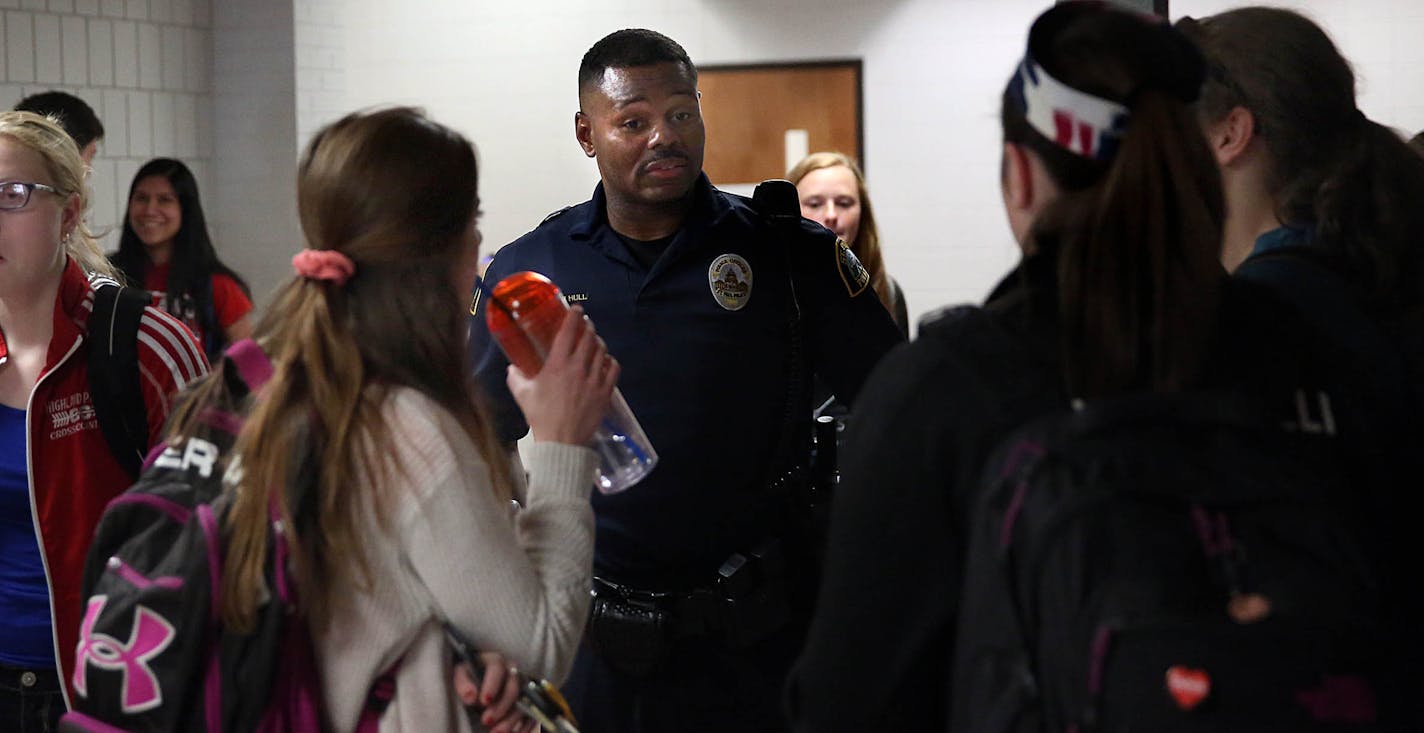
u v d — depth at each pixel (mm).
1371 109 6547
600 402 1665
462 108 7371
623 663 2266
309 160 1578
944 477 1239
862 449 1274
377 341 1539
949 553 1250
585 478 1645
